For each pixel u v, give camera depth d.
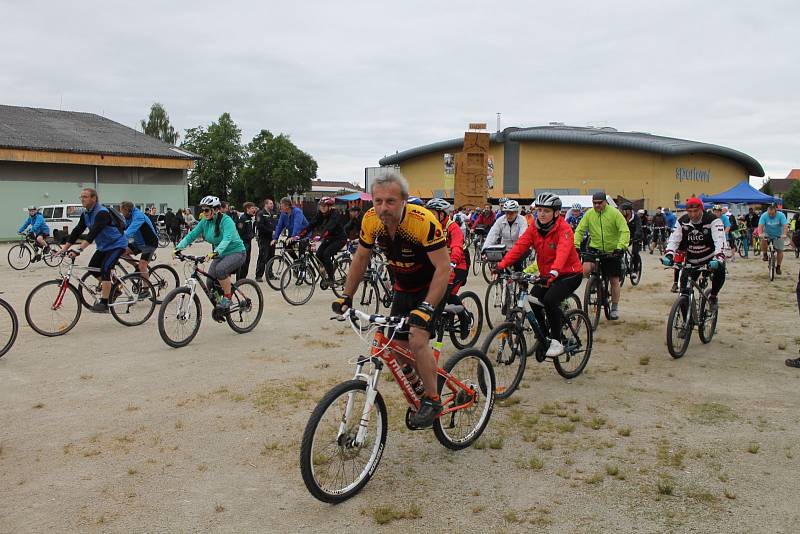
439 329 5.28
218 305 7.99
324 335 8.30
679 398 5.68
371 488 3.95
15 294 11.84
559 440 4.71
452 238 7.25
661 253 23.97
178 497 3.83
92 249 24.53
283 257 11.99
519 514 3.62
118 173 42.50
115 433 4.82
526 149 58.91
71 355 7.13
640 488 3.93
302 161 68.88
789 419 5.11
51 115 44.97
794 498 3.78
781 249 15.45
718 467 4.22
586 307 8.52
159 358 7.02
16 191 37.62
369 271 9.78
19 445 4.59
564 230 5.75
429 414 4.05
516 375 5.73
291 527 3.48
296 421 5.07
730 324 9.12
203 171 68.00
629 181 54.53
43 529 3.46
